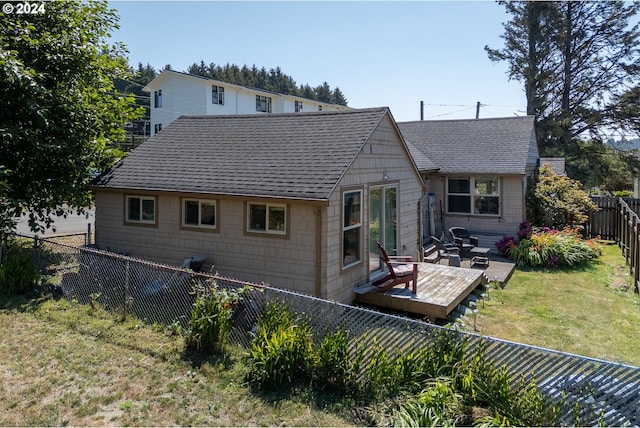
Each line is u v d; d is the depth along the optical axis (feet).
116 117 42.09
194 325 19.33
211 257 30.53
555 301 30.91
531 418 13.30
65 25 36.22
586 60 92.02
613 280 36.65
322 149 30.07
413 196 39.34
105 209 35.96
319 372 16.74
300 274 26.76
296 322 18.84
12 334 20.44
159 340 20.26
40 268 31.14
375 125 30.99
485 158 52.21
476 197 51.72
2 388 15.58
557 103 96.02
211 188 29.60
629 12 86.74
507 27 96.73
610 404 12.74
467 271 34.19
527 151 51.60
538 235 46.03
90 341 19.97
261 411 14.79
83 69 36.40
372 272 32.17
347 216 28.19
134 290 24.88
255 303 20.36
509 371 14.60
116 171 36.58
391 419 13.85
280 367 16.51
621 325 26.03
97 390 15.71
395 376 15.53
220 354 18.85
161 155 37.42
